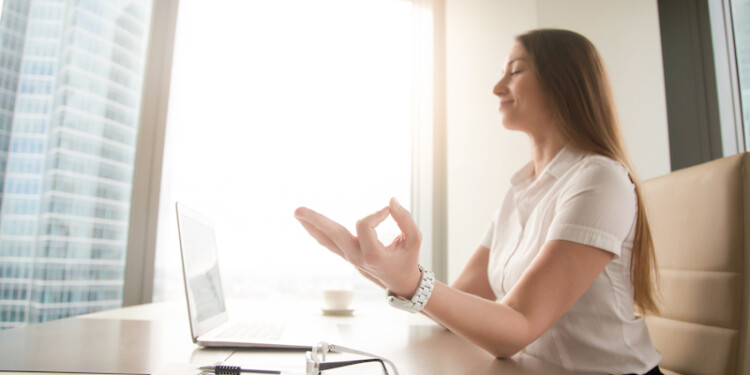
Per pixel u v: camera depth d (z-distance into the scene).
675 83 1.87
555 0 1.82
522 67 0.97
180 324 0.99
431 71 2.46
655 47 1.90
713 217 0.90
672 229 1.01
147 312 1.25
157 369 0.56
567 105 0.91
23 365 0.56
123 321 1.02
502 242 1.02
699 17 1.87
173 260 2.01
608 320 0.81
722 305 0.86
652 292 0.87
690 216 0.96
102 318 1.08
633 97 1.84
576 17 1.83
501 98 1.01
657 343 1.00
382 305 2.15
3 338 0.76
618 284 0.82
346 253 0.59
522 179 1.04
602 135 0.89
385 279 0.60
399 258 0.57
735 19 1.79
